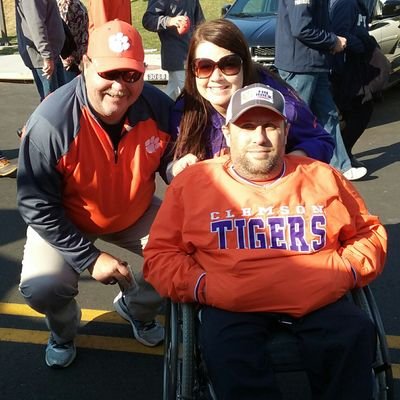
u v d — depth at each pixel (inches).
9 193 225.8
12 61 479.8
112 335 139.3
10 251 181.2
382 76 219.0
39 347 136.3
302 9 200.8
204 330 91.5
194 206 96.3
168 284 95.0
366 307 94.3
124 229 121.7
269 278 90.4
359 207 99.8
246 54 110.3
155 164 114.0
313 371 90.8
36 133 103.2
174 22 245.1
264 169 93.7
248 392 86.9
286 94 116.6
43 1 226.8
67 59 247.1
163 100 115.0
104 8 134.3
